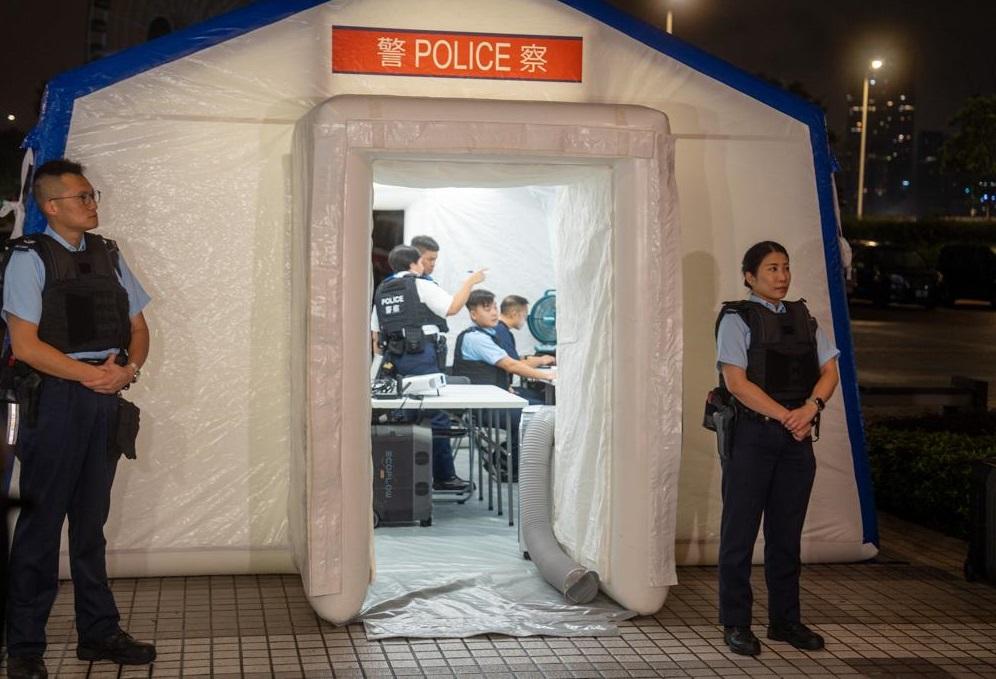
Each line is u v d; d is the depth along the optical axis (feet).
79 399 14.03
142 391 18.44
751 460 15.55
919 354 58.59
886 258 92.58
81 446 14.14
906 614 17.72
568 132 16.39
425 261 25.62
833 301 20.06
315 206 15.87
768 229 19.80
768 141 19.71
